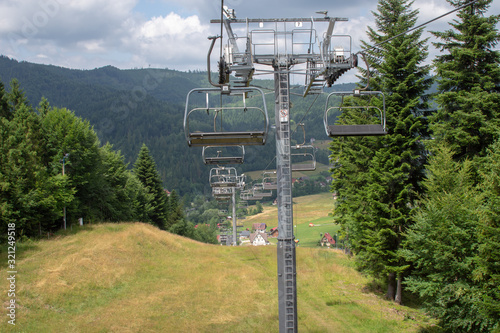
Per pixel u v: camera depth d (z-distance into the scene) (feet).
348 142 103.76
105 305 71.92
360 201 89.97
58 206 127.34
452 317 55.11
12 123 128.57
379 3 90.94
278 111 35.68
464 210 56.65
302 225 336.70
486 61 75.31
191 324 62.90
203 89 31.32
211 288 84.84
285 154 35.29
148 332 59.16
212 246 144.56
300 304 77.66
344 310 74.33
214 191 151.02
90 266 91.45
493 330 45.68
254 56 36.14
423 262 61.67
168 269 100.63
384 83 81.20
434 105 81.56
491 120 69.51
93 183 161.58
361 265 89.04
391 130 79.92
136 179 233.76
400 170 76.69
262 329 60.34
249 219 440.04
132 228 141.28
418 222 62.03
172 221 270.26
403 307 78.43
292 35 36.60
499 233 47.24
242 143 32.65
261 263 113.91
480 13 75.41
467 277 54.85
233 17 35.99
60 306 69.31
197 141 31.94
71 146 149.48
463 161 72.95
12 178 107.76
